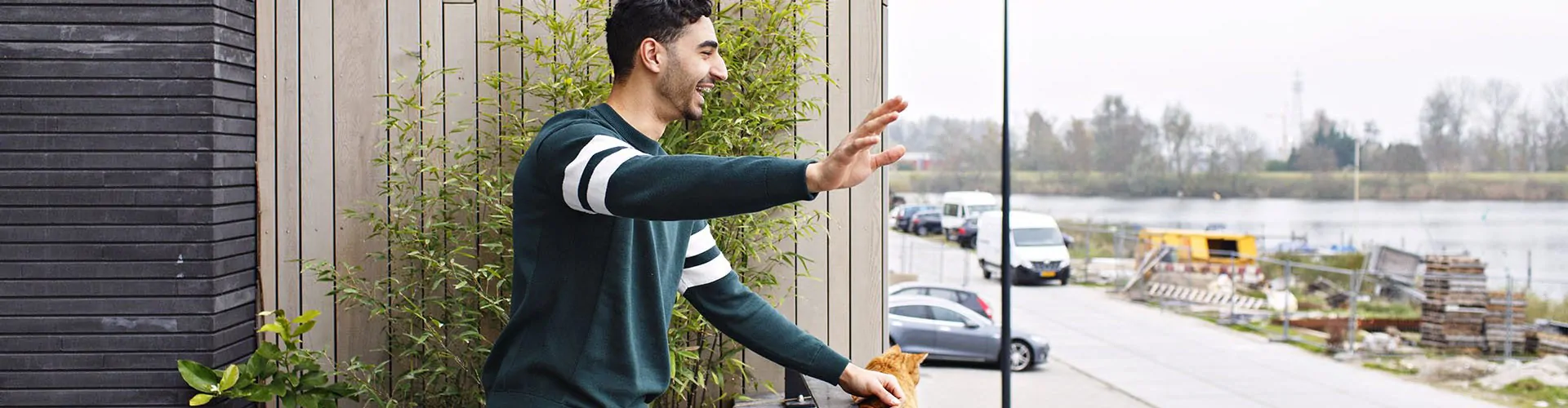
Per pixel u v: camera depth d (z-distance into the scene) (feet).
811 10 9.69
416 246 9.39
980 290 58.65
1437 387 41.01
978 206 65.67
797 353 5.67
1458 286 46.98
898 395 5.72
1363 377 42.80
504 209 9.08
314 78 9.43
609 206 4.12
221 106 8.77
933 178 94.43
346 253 9.50
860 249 9.86
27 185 8.55
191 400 8.41
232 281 9.00
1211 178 100.01
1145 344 49.14
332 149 9.47
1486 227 83.97
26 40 8.49
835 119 9.70
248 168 9.31
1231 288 61.26
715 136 9.36
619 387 4.93
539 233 4.89
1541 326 46.91
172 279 8.66
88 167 8.57
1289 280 57.00
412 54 9.46
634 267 4.97
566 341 4.90
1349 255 70.03
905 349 32.27
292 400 8.96
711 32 5.10
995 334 31.83
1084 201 100.89
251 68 9.29
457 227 9.33
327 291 9.53
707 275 5.64
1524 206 86.22
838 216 9.84
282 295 9.51
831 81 9.44
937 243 69.26
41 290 8.61
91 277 8.62
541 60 9.48
